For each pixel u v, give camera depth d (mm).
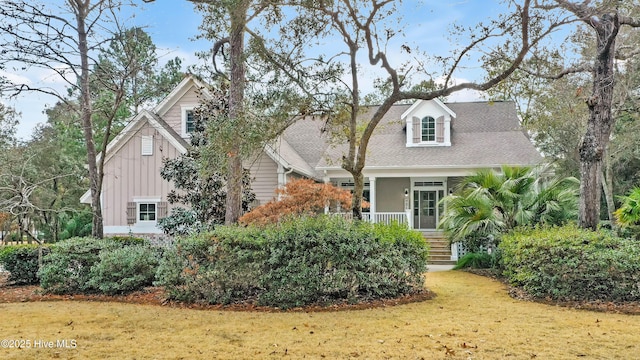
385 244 9336
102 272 10086
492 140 21188
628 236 12539
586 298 8797
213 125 10617
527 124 21500
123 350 5883
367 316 7820
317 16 9953
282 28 10047
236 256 8914
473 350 5797
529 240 9773
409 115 21719
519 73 11156
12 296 10453
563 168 23453
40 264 11414
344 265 8875
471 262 14703
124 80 13188
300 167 19203
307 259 8820
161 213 18703
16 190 12852
